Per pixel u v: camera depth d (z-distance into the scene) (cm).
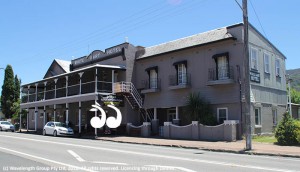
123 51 3406
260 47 2839
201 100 2684
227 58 2636
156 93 3195
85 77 3841
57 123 3366
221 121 2650
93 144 2180
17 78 6100
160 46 3278
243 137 2459
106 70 3469
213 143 2230
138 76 3434
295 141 2033
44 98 4106
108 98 3197
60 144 2123
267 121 2802
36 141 2380
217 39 2673
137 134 3103
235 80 2573
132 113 3384
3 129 4441
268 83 2898
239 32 2602
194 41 2908
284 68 3259
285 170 1082
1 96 6022
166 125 2808
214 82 2623
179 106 2961
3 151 1669
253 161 1340
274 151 1738
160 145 2252
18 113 5656
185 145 2122
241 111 2514
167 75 3111
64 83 4222
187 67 2931
